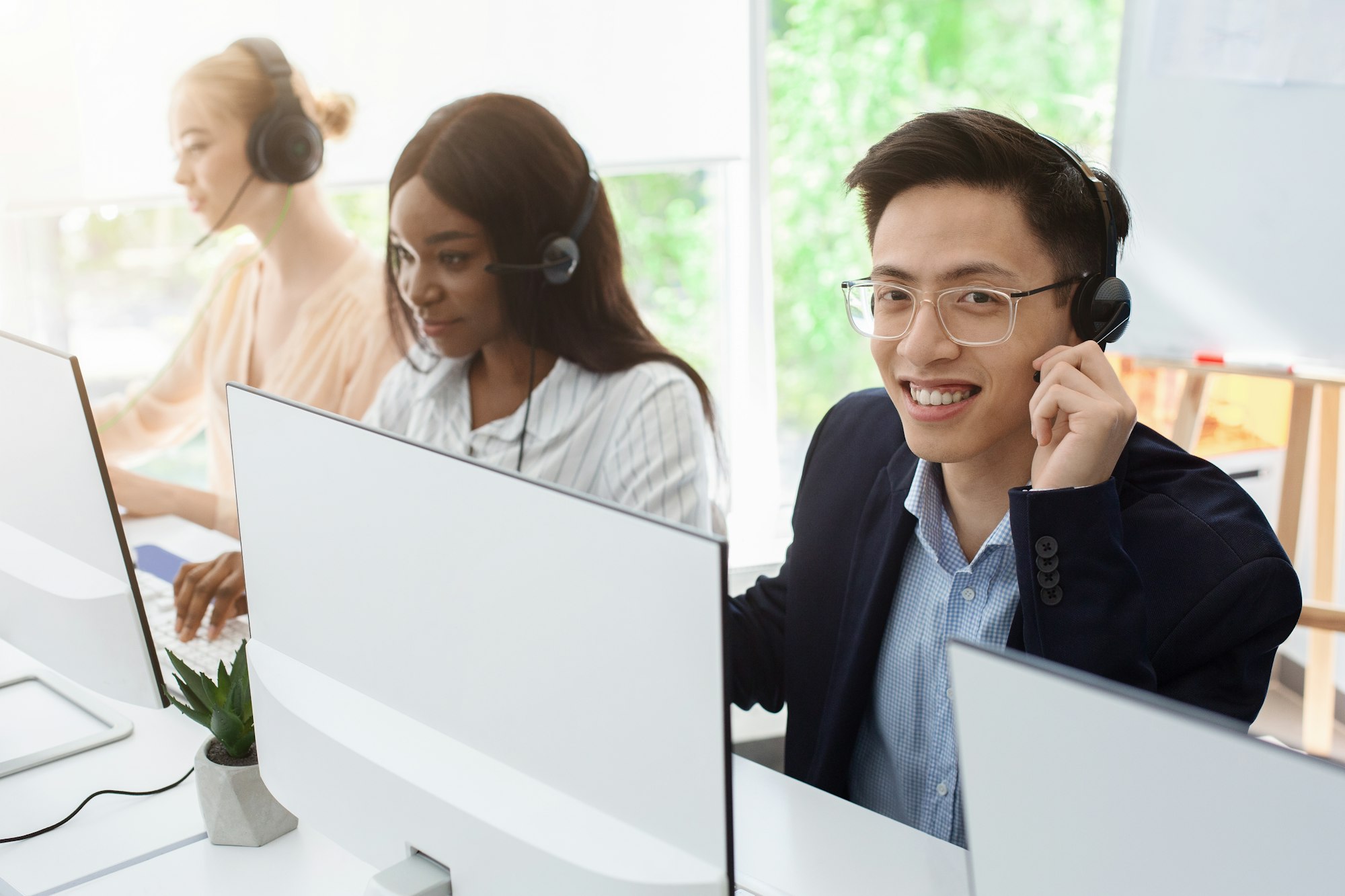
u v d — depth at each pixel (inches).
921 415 37.4
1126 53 86.4
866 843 35.6
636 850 23.6
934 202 35.3
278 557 30.7
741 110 89.8
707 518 62.1
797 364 127.1
